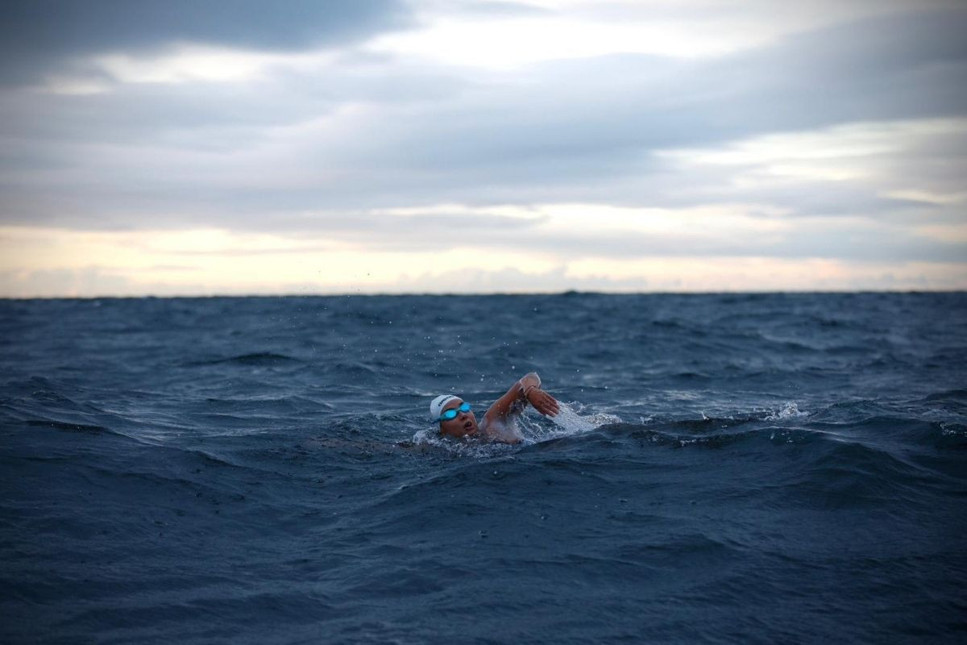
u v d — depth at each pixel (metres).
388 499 5.43
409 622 3.62
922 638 3.47
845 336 21.52
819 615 3.67
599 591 3.92
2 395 9.62
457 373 13.43
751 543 4.49
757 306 42.81
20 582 3.97
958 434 6.54
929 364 14.62
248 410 9.47
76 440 6.82
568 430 7.64
